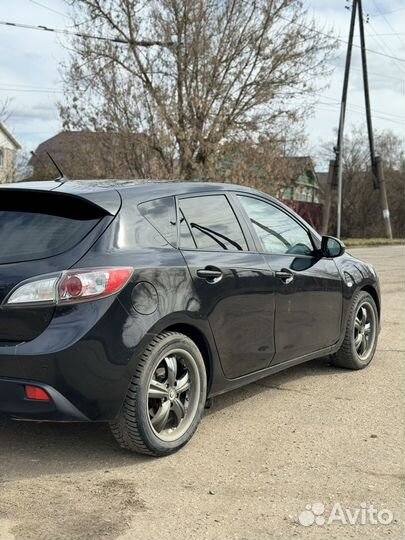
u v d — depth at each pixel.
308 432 4.39
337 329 5.65
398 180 48.03
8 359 3.48
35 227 3.83
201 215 4.44
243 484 3.57
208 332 4.15
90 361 3.52
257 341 4.61
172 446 3.95
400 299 10.66
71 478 3.63
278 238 5.09
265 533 3.05
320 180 47.84
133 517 3.18
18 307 3.51
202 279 4.12
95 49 21.97
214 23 22.34
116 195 3.98
